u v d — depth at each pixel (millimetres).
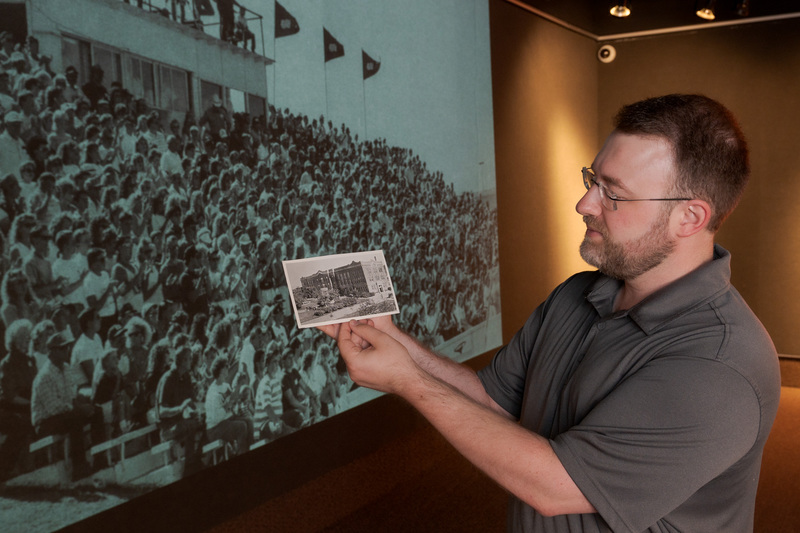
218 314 2586
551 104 5309
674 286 923
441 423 920
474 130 4285
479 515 2844
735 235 5527
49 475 2051
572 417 1004
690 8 5566
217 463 2611
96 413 2174
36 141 1978
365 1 3309
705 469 823
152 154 2316
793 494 3115
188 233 2457
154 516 2375
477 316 4367
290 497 2938
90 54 2109
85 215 2119
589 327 1067
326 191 3100
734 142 917
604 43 6004
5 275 1920
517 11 4797
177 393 2438
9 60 1897
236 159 2637
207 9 2492
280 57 2828
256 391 2770
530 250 5125
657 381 847
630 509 827
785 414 4457
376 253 1316
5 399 1931
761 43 5344
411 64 3662
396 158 3559
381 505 2924
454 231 4090
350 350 1014
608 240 989
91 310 2148
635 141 940
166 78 2354
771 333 5465
